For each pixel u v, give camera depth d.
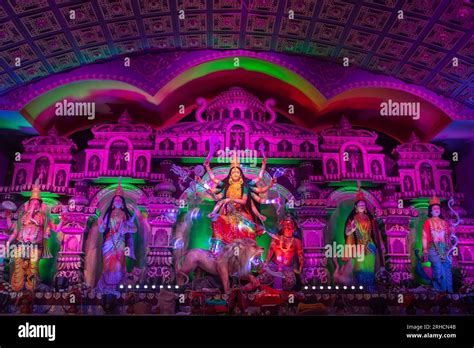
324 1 9.68
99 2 9.55
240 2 9.86
